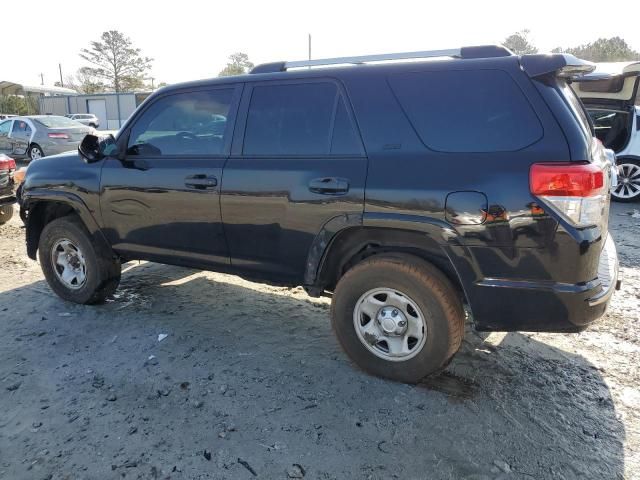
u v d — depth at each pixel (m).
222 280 5.08
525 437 2.66
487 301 2.77
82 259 4.29
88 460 2.51
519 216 2.60
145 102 3.94
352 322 3.21
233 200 3.42
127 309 4.34
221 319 4.13
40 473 2.42
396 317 3.05
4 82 55.12
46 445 2.62
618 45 45.34
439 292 2.88
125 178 3.90
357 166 3.00
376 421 2.79
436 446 2.59
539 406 2.93
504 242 2.65
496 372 3.29
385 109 3.00
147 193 3.80
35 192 4.34
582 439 2.65
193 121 3.69
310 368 3.34
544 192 2.55
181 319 4.13
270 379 3.21
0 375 3.28
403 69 3.00
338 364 3.39
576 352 3.56
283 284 3.51
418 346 3.02
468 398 3.00
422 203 2.79
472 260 2.74
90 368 3.35
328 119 3.17
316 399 2.99
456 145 2.80
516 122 2.69
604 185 2.68
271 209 3.29
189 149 3.70
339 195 3.02
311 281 3.27
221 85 3.60
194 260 3.77
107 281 4.33
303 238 3.22
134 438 2.66
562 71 2.71
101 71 72.56
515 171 2.61
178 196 3.66
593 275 2.66
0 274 5.31
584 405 2.94
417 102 2.93
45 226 4.48
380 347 3.17
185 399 3.00
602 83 8.67
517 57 2.77
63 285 4.43
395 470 2.43
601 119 8.99
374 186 2.92
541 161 2.57
